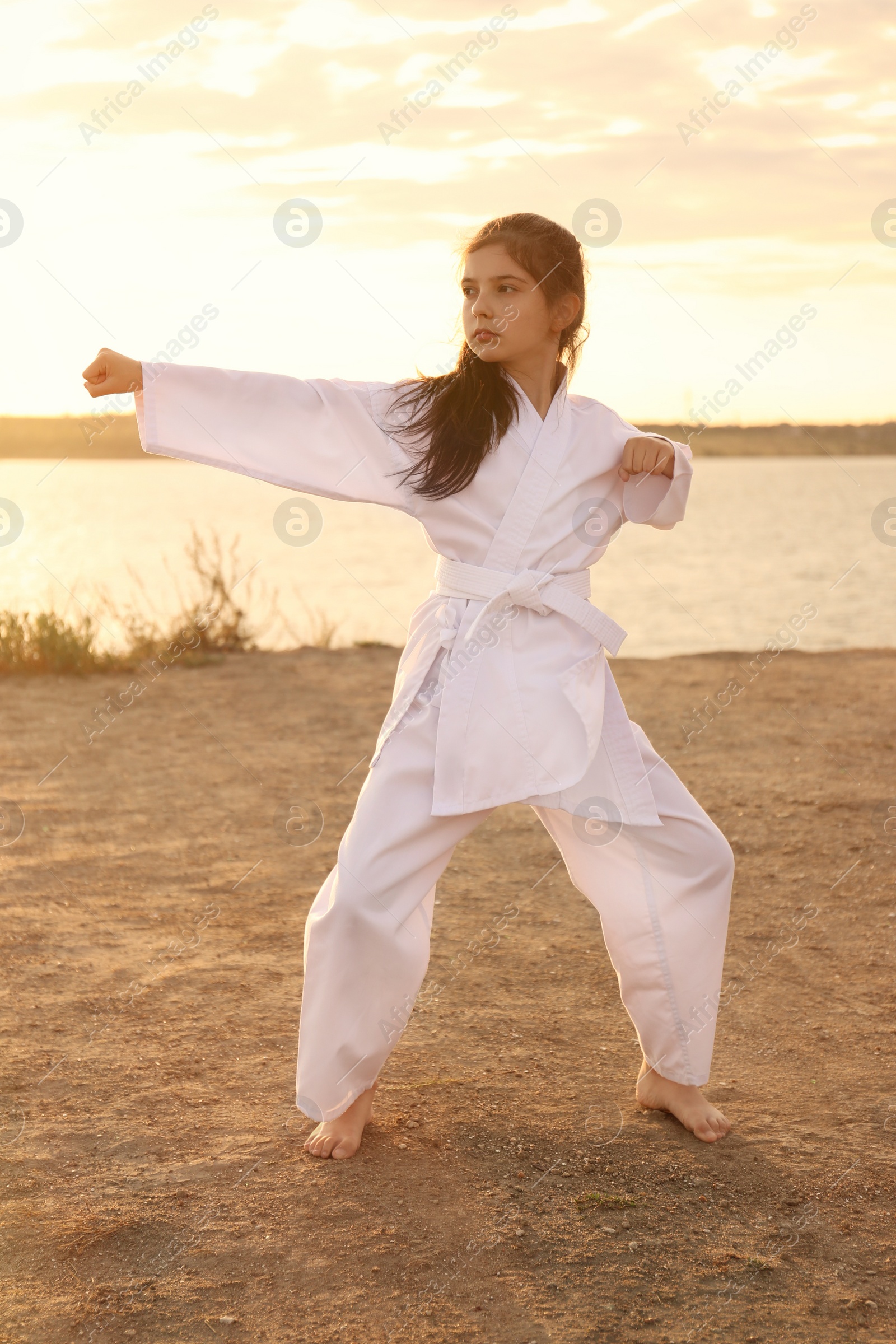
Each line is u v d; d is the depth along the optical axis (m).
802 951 3.77
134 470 145.75
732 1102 2.83
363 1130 2.64
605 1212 2.34
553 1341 1.95
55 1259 2.14
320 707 7.77
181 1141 2.59
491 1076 2.94
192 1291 2.06
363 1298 2.05
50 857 4.74
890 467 122.06
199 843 4.94
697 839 2.58
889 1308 2.06
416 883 2.45
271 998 3.39
